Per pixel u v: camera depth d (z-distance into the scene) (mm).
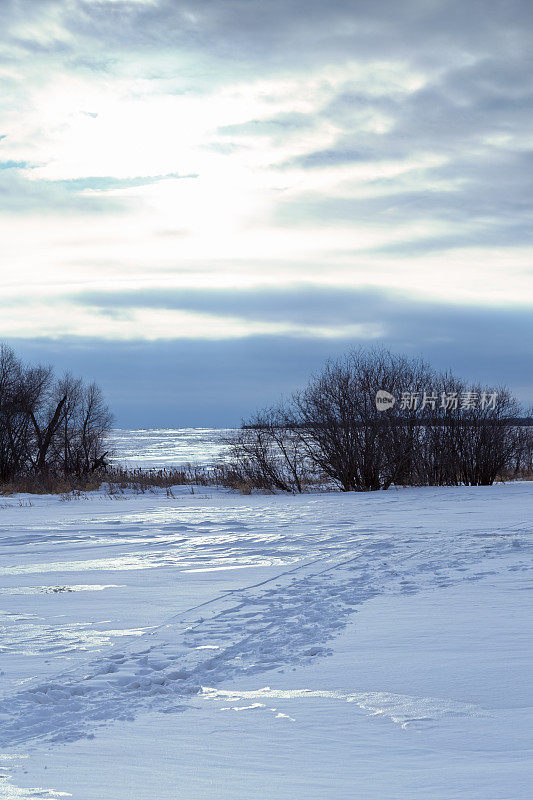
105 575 11109
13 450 42094
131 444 150125
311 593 9328
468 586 9305
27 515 21453
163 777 3953
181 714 4992
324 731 4590
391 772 3938
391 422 30203
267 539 14867
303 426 30781
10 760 4227
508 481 33969
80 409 47188
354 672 5828
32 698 5336
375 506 21453
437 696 5176
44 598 9352
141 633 7434
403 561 11578
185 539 15336
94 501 27125
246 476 33125
